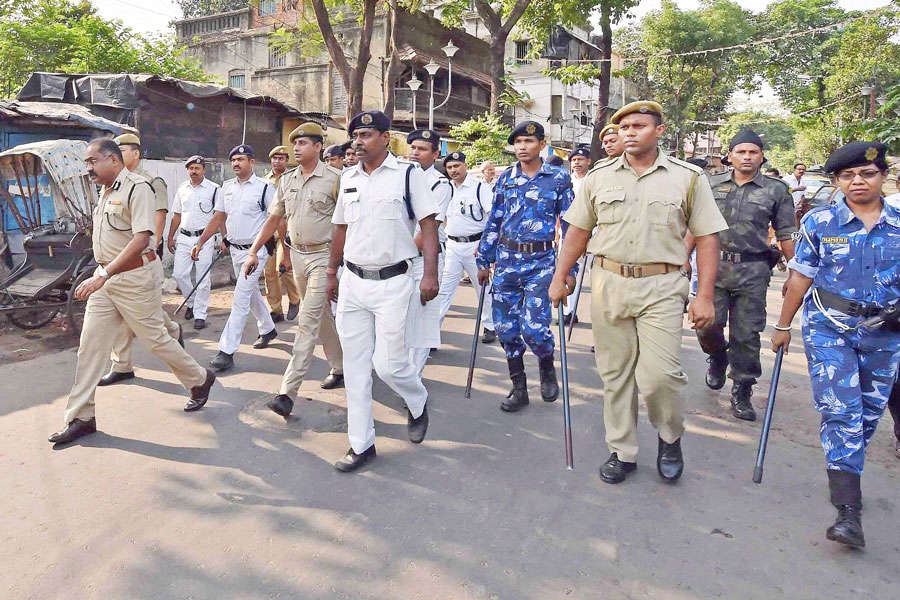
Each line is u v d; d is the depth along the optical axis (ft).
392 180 11.15
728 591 8.01
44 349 19.13
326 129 50.49
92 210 23.12
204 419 13.58
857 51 77.87
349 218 11.27
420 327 11.89
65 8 67.46
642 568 8.48
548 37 67.26
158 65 64.64
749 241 13.71
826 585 8.15
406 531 9.32
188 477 10.94
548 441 12.76
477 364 18.38
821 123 83.20
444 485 10.78
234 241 18.72
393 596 7.85
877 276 9.07
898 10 47.93
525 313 14.37
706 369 17.89
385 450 12.19
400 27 75.97
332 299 12.48
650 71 115.75
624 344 10.69
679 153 121.49
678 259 10.21
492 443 12.61
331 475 11.10
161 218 18.75
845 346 9.29
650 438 12.92
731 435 13.14
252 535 9.18
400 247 11.25
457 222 19.45
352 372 11.42
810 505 10.25
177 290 28.86
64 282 21.49
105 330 12.44
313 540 9.07
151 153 37.32
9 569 8.32
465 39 86.43
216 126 41.63
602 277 10.59
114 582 8.09
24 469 11.14
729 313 14.33
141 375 16.52
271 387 15.79
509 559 8.65
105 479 10.81
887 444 12.83
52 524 9.38
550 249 14.33
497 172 35.70
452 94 84.38
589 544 9.03
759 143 13.69
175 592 7.90
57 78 36.83
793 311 10.03
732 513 9.95
